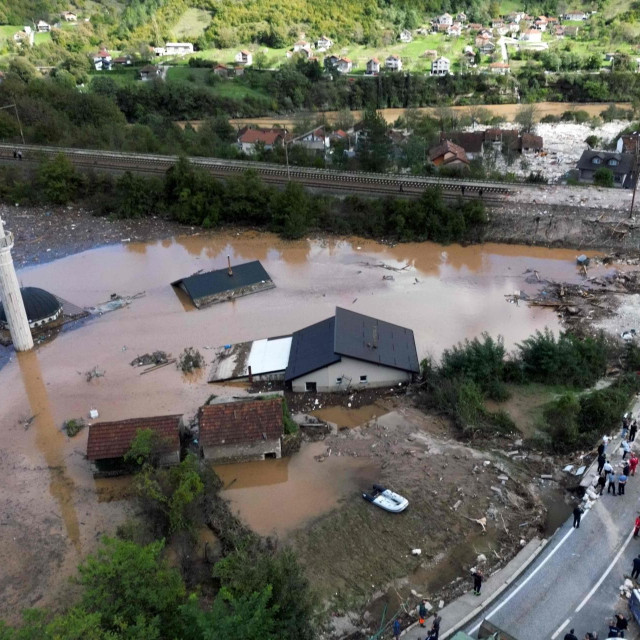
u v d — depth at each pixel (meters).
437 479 39.34
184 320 63.28
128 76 187.25
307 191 88.88
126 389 52.25
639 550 32.09
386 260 75.75
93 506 39.41
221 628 22.64
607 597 29.56
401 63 195.12
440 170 95.44
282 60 199.25
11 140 114.31
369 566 33.41
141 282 71.88
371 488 39.09
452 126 136.62
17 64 171.38
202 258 77.88
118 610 25.02
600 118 140.88
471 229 80.06
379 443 43.47
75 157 104.31
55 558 35.53
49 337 60.81
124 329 61.88
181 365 54.81
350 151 113.50
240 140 123.00
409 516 36.53
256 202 85.69
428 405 47.22
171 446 40.75
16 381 53.97
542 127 138.62
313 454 42.84
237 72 189.12
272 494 39.28
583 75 172.75
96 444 40.81
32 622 23.17
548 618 28.69
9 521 38.47
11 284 54.81
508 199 84.44
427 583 32.28
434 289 67.75
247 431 41.50
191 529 34.53
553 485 38.62
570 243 76.50
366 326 53.00
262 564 27.78
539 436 42.97
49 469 43.12
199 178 87.75
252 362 53.28
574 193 86.31
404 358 50.38
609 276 68.62
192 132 128.12
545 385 49.09
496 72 180.25
